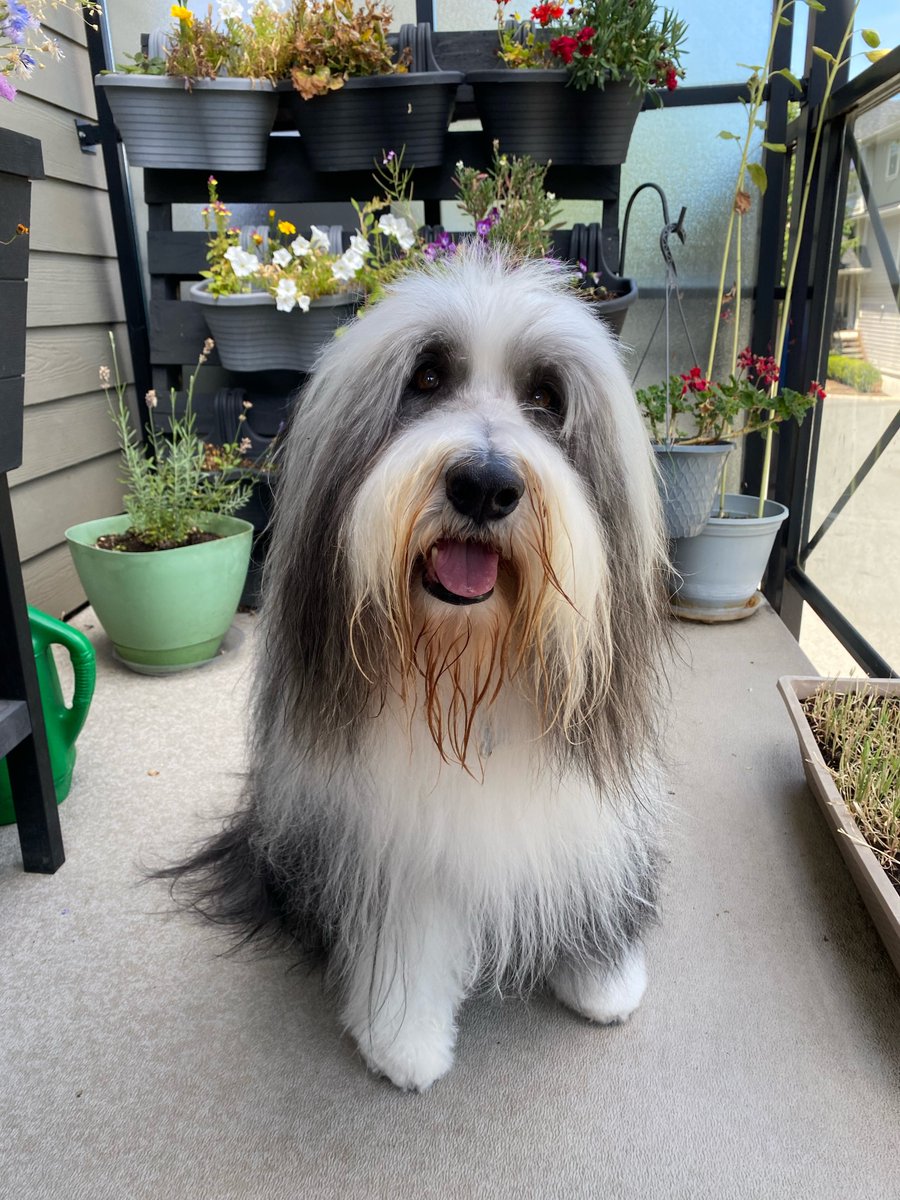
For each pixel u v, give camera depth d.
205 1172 0.81
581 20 1.78
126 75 1.75
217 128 1.81
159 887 1.16
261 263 1.90
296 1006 0.99
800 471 2.09
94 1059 0.93
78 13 1.95
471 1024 0.97
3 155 0.92
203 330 1.97
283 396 1.98
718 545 1.90
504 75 1.75
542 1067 0.92
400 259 1.83
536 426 0.75
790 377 2.13
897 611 1.59
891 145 1.65
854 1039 0.95
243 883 1.11
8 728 1.07
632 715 0.83
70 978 1.03
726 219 2.21
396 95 1.76
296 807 0.90
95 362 2.11
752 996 1.00
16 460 1.05
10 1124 0.86
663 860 1.10
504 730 0.79
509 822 0.83
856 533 1.80
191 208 2.20
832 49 1.89
